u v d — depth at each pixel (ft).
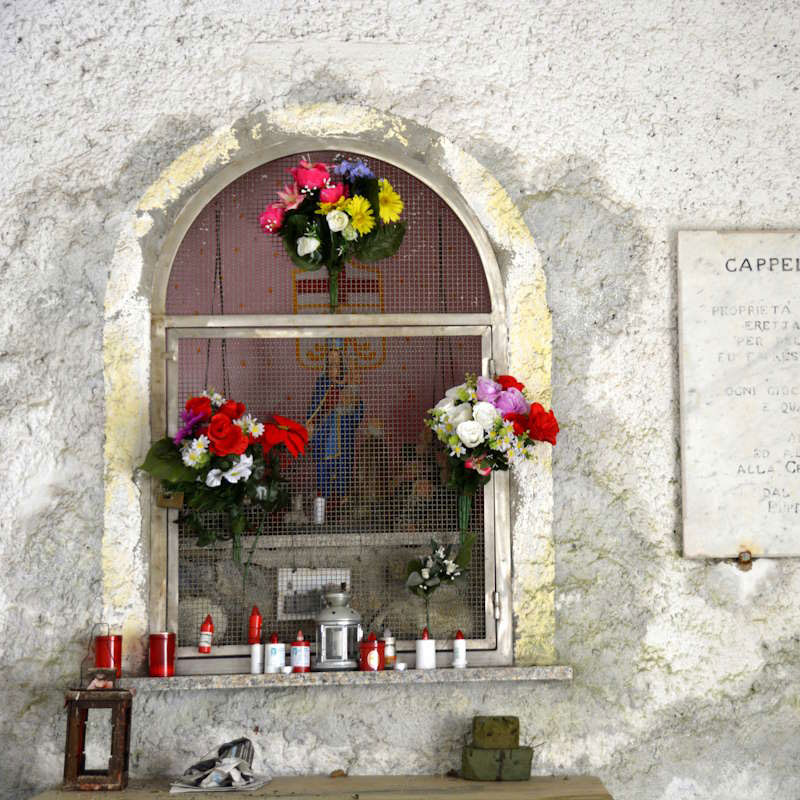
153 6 9.15
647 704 8.75
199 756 8.43
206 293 9.07
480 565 8.94
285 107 9.13
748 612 8.90
